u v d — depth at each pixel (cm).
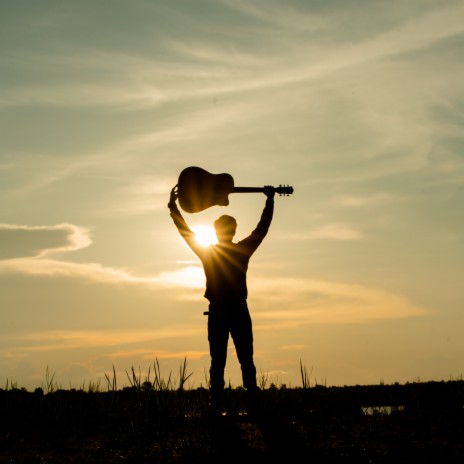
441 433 907
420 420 973
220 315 930
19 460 832
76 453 858
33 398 1102
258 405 945
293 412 1017
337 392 1108
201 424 932
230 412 984
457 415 999
